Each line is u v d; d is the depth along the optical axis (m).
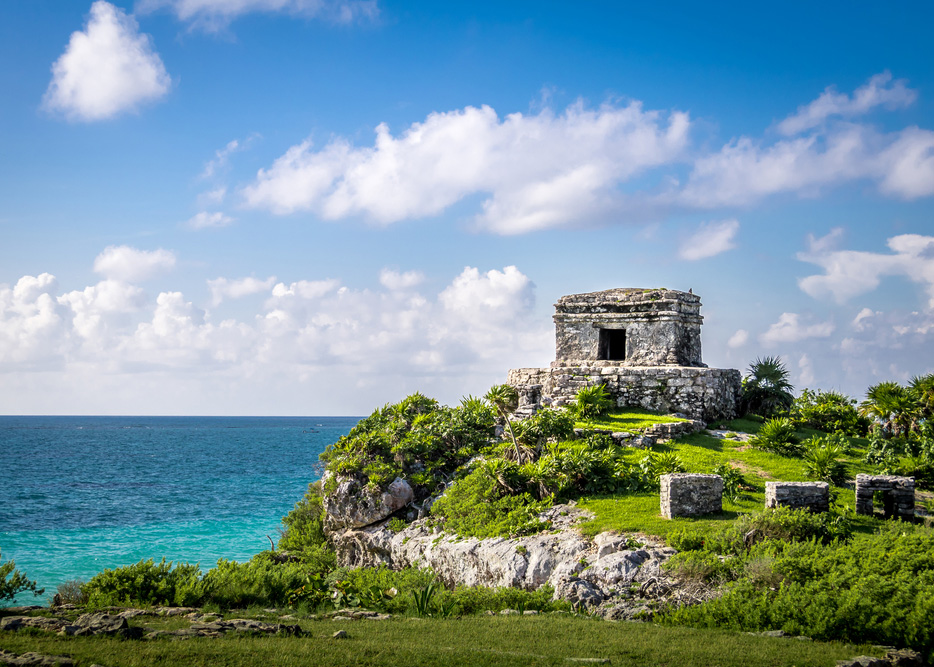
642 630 15.40
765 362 42.00
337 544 31.84
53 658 10.54
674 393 36.75
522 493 27.89
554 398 38.47
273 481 83.19
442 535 27.11
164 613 15.56
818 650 13.33
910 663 13.04
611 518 23.83
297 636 13.75
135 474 89.81
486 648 13.37
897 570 16.41
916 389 36.75
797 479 28.03
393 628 15.30
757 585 16.98
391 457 32.94
